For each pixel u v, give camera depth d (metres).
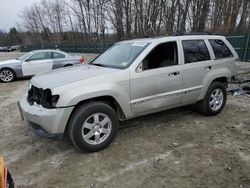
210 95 5.44
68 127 3.95
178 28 18.72
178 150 4.18
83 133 3.99
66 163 3.90
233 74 5.89
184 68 4.89
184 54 4.96
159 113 5.82
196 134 4.76
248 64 14.09
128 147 4.31
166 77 4.67
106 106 4.11
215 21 20.17
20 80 12.12
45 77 4.35
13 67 11.64
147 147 4.30
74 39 49.62
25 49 49.72
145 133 4.83
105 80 4.09
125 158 3.97
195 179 3.42
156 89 4.59
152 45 4.61
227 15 20.22
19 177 3.61
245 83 8.23
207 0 17.80
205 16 18.12
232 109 6.13
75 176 3.57
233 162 3.79
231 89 7.54
